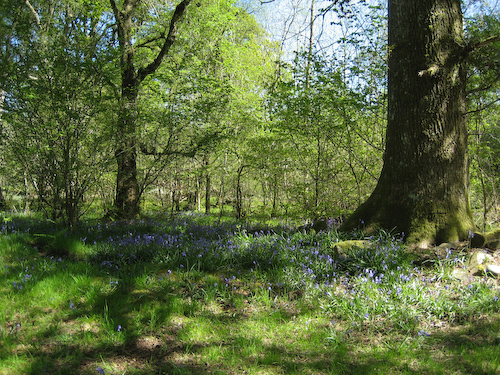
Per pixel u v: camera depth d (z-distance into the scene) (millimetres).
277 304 4691
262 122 11836
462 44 6359
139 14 12625
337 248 5832
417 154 6324
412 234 6160
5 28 7562
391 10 6730
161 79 9461
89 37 8148
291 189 9414
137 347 3805
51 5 9023
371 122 8820
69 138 7648
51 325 4074
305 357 3639
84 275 5238
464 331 3873
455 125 6316
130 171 10898
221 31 16875
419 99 6305
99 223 9297
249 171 12688
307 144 9531
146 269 5551
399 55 6547
